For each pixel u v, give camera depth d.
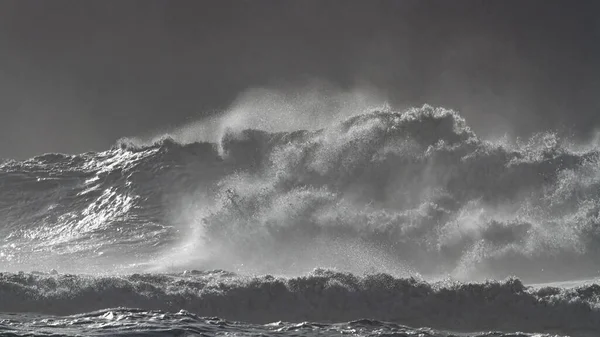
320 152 102.00
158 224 100.88
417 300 54.38
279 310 53.38
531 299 53.81
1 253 89.69
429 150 99.62
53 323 45.81
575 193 92.75
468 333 50.03
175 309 52.09
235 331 46.31
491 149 99.12
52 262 84.19
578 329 51.62
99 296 51.88
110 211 105.38
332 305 53.97
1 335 41.56
